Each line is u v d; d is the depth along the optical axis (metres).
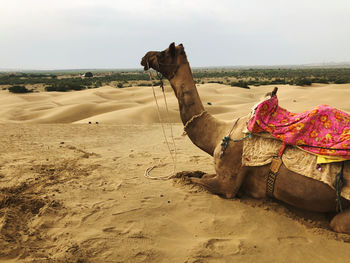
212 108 37.84
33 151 9.95
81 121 31.98
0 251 3.86
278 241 4.49
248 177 5.54
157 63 6.12
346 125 4.81
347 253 4.21
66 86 85.44
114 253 4.00
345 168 4.55
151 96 55.00
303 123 4.95
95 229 4.60
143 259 3.92
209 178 6.12
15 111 41.88
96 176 7.19
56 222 4.80
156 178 7.11
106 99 57.12
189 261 3.92
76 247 4.06
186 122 6.20
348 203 4.58
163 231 4.66
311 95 45.41
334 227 4.67
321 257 4.13
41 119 36.91
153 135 15.62
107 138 14.21
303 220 5.05
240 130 5.62
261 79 129.75
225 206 5.54
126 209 5.32
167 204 5.61
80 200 5.68
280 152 5.02
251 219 5.09
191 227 4.86
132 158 9.34
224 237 4.57
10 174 7.16
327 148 4.66
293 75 149.25
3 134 13.62
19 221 4.75
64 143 12.07
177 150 10.95
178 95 6.17
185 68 6.09
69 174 7.32
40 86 105.50
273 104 5.36
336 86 53.78
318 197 4.69
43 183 6.58
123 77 165.50
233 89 66.25
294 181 4.84
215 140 6.03
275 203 5.52
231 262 3.97
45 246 4.12
